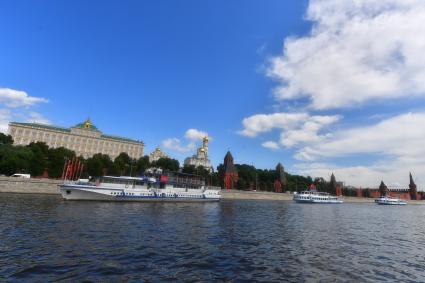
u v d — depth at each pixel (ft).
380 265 75.00
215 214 186.19
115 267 62.39
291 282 58.49
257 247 88.99
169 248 81.66
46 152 449.89
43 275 55.62
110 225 114.52
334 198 495.82
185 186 286.87
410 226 178.50
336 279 61.67
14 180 280.31
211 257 74.59
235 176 601.21
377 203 635.25
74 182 235.20
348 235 123.75
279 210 255.50
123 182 245.04
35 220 116.37
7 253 68.13
